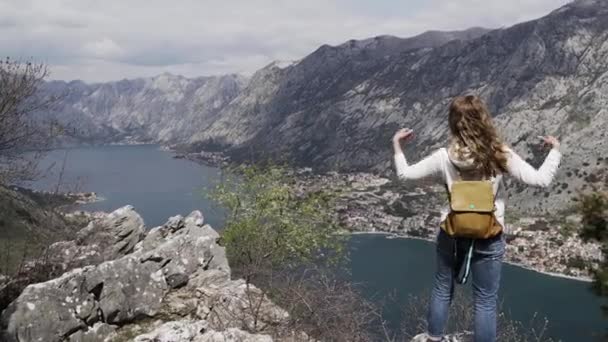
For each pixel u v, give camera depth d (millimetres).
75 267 16969
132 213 20547
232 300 13711
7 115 15594
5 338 11789
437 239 5281
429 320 5344
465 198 4648
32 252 17766
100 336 12945
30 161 17859
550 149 4660
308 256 23734
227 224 24344
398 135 5340
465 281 4789
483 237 4633
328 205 25703
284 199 24250
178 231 19500
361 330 11984
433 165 4980
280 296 13234
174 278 15516
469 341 6344
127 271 14320
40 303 12422
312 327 11828
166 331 9664
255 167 25438
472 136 4672
